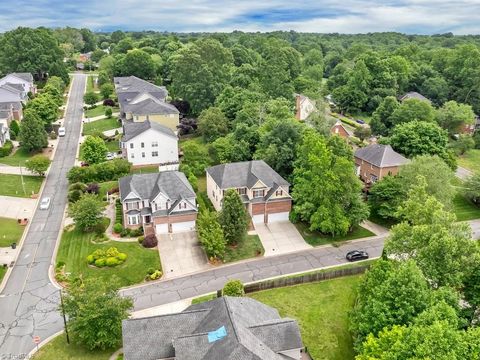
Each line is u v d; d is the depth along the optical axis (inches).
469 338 1162.6
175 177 2623.0
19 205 2795.3
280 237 2486.5
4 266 2161.7
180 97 4594.0
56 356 1589.6
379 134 4183.1
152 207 2465.6
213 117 3713.1
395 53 6550.2
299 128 2955.2
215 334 1347.2
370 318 1456.7
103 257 2199.8
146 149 3353.8
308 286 2048.5
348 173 2421.3
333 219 2381.9
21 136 3572.8
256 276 2130.9
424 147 3134.8
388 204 2566.4
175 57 5787.4
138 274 2130.9
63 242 2393.0
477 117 4921.3
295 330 1425.9
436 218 1658.5
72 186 2915.8
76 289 1684.3
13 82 4943.4
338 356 1619.1
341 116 5177.2
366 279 1665.8
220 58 4835.1
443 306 1306.6
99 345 1615.4
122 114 4217.5
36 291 1996.8
